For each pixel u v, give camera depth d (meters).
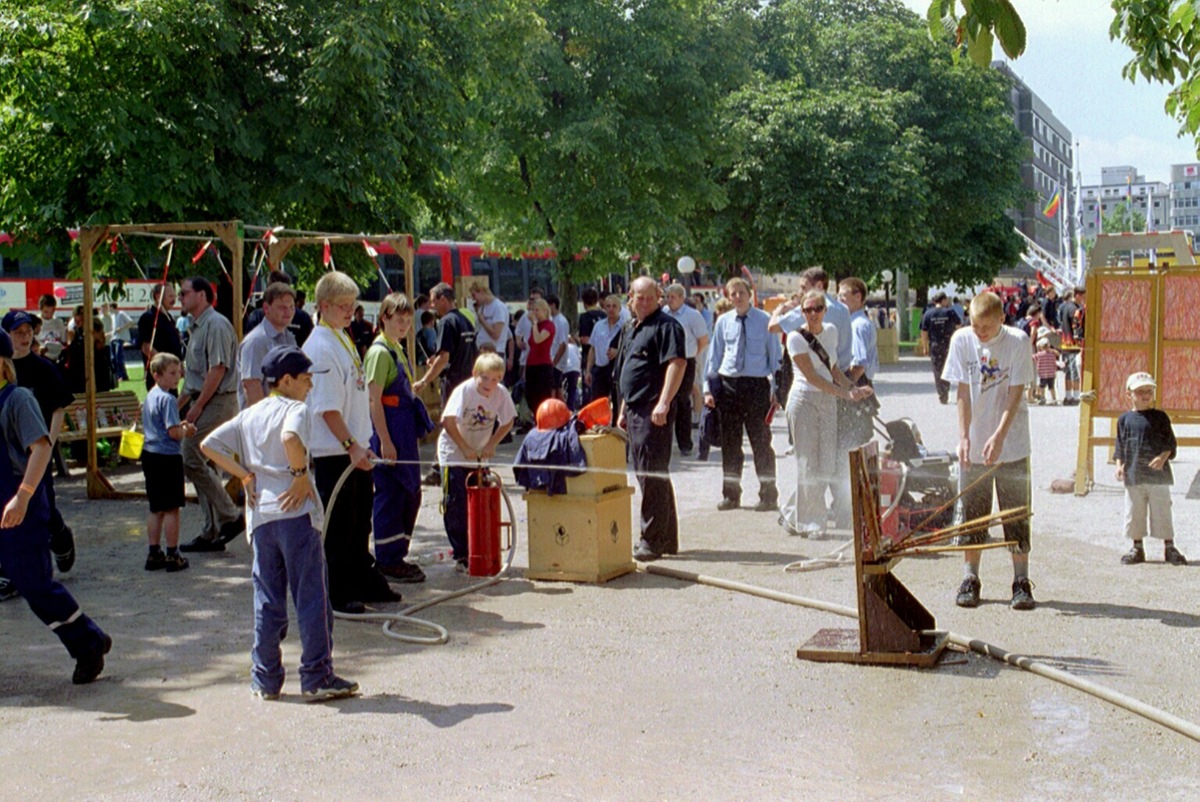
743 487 10.43
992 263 46.50
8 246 16.45
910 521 7.54
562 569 7.85
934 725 5.00
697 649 6.21
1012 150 40.72
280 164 15.75
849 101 35.56
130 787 4.44
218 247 15.45
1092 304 11.03
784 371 11.16
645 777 4.45
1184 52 8.24
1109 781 4.36
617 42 26.39
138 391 23.00
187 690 5.67
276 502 5.37
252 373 7.99
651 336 8.41
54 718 5.28
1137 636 6.30
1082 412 11.06
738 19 28.62
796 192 35.19
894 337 35.09
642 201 26.94
